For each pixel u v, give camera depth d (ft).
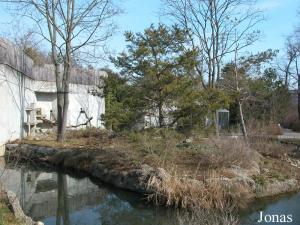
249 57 119.44
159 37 50.47
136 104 50.83
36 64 91.91
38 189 49.70
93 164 54.70
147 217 40.19
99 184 51.34
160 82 49.49
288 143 72.23
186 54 50.44
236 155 49.11
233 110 103.86
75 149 62.23
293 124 139.03
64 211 42.32
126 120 50.26
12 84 73.61
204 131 53.11
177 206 40.06
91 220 39.83
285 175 50.39
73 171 58.18
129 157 49.19
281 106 135.03
